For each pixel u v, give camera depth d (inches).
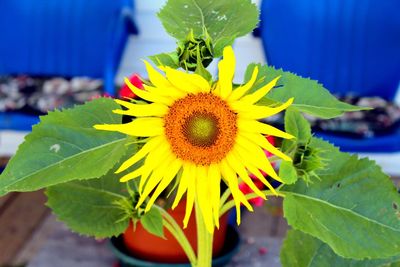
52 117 19.5
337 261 23.1
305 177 18.2
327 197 20.5
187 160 18.4
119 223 22.5
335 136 56.9
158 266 25.6
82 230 22.6
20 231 59.1
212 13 22.1
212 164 18.4
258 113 17.5
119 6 74.0
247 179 18.3
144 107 17.8
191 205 18.5
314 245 23.4
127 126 17.8
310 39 71.6
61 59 75.0
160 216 21.5
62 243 30.6
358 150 56.5
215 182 18.4
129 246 26.6
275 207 56.3
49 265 28.8
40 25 75.4
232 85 18.4
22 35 75.4
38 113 60.9
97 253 30.0
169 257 26.0
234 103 17.8
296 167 18.3
